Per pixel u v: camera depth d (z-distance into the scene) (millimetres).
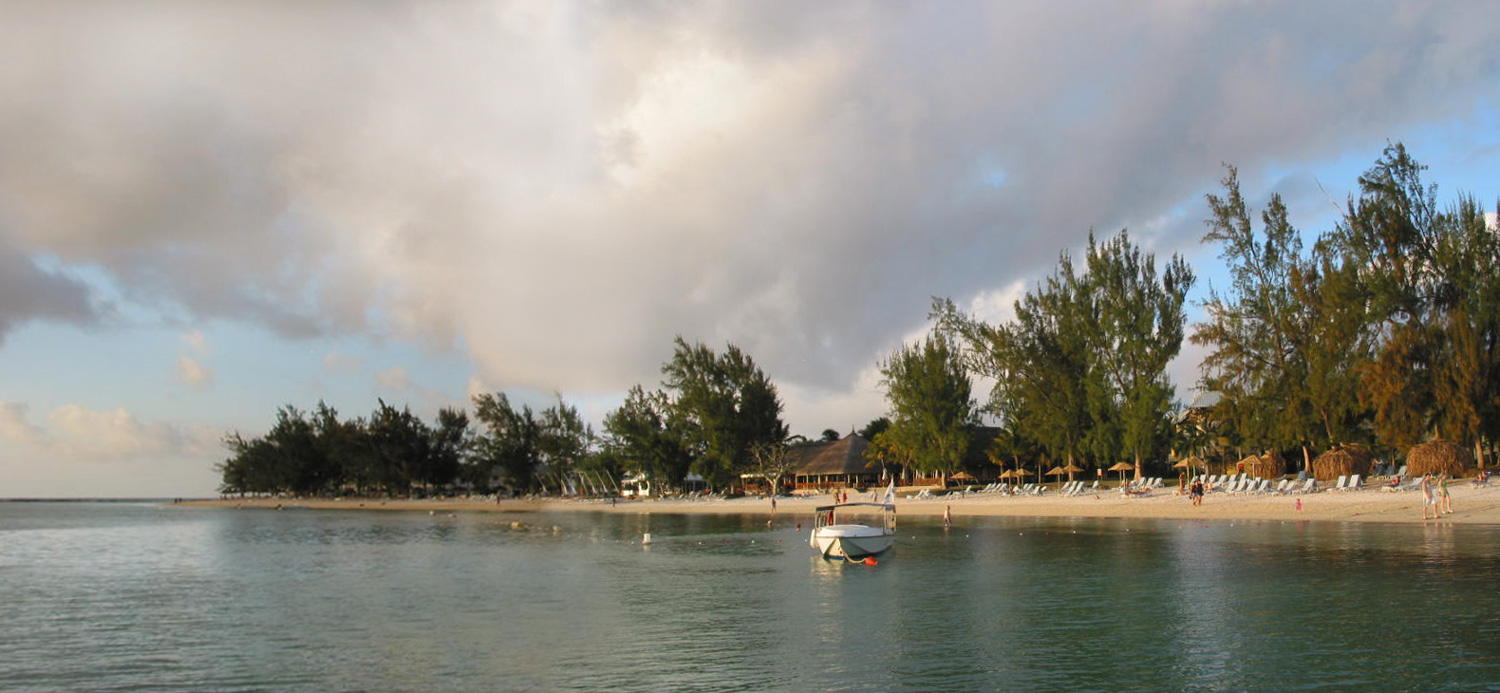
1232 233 68688
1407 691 18781
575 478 151625
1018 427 91312
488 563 48719
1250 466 73000
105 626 29641
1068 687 19906
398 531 82000
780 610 30531
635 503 117125
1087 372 79312
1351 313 61812
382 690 21031
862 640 25141
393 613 31625
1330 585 30656
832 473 115625
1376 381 57906
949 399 91562
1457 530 44469
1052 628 26000
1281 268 67625
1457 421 56219
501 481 170250
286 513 137625
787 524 75875
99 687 21672
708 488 129000
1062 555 43469
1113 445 76375
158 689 21422
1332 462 62094
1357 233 62812
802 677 21312
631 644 25359
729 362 115875
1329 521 51281
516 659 23797
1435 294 60031
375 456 165875
